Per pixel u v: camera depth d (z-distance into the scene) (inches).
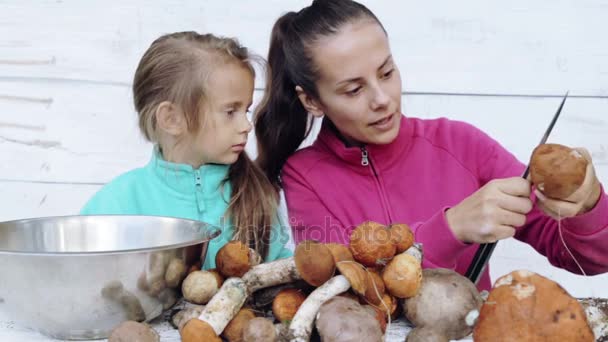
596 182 36.4
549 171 29.1
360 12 44.8
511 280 26.0
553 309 24.6
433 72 68.1
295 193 52.4
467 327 27.8
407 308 28.8
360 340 24.7
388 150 51.5
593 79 67.3
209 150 46.0
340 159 52.2
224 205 48.3
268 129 53.2
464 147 52.9
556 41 67.2
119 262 28.2
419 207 51.1
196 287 29.5
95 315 29.1
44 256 27.5
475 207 36.4
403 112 68.6
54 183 70.5
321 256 27.3
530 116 68.4
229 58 44.9
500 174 50.9
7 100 69.3
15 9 67.7
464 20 67.2
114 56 68.2
